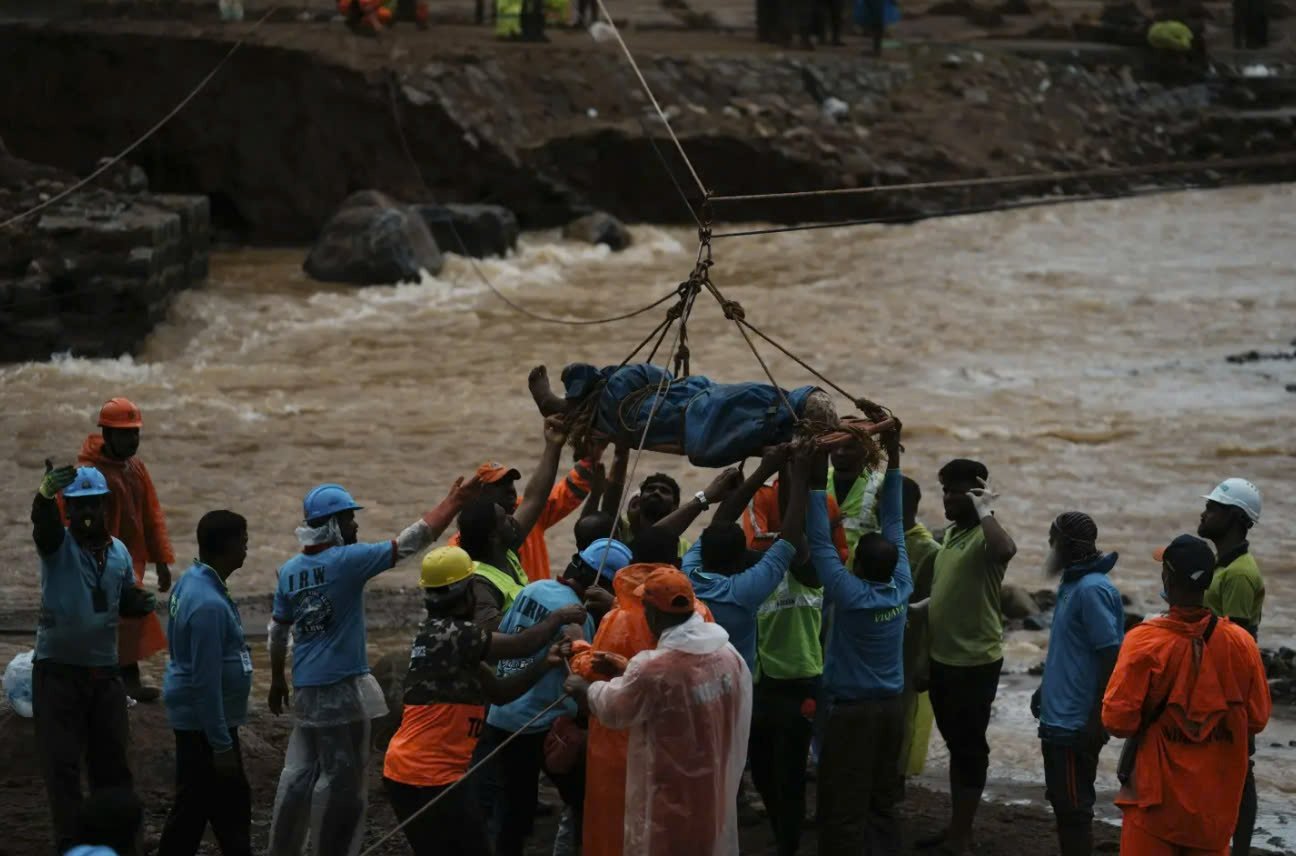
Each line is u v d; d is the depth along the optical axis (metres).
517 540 32.25
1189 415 87.62
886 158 149.38
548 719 30.22
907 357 101.31
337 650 30.11
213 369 96.88
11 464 77.69
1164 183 159.88
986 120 157.00
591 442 33.12
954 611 34.16
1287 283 122.25
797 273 127.25
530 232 140.12
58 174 113.25
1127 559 65.62
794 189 145.00
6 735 38.19
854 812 31.23
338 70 134.75
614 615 28.28
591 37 156.75
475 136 137.00
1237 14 184.62
